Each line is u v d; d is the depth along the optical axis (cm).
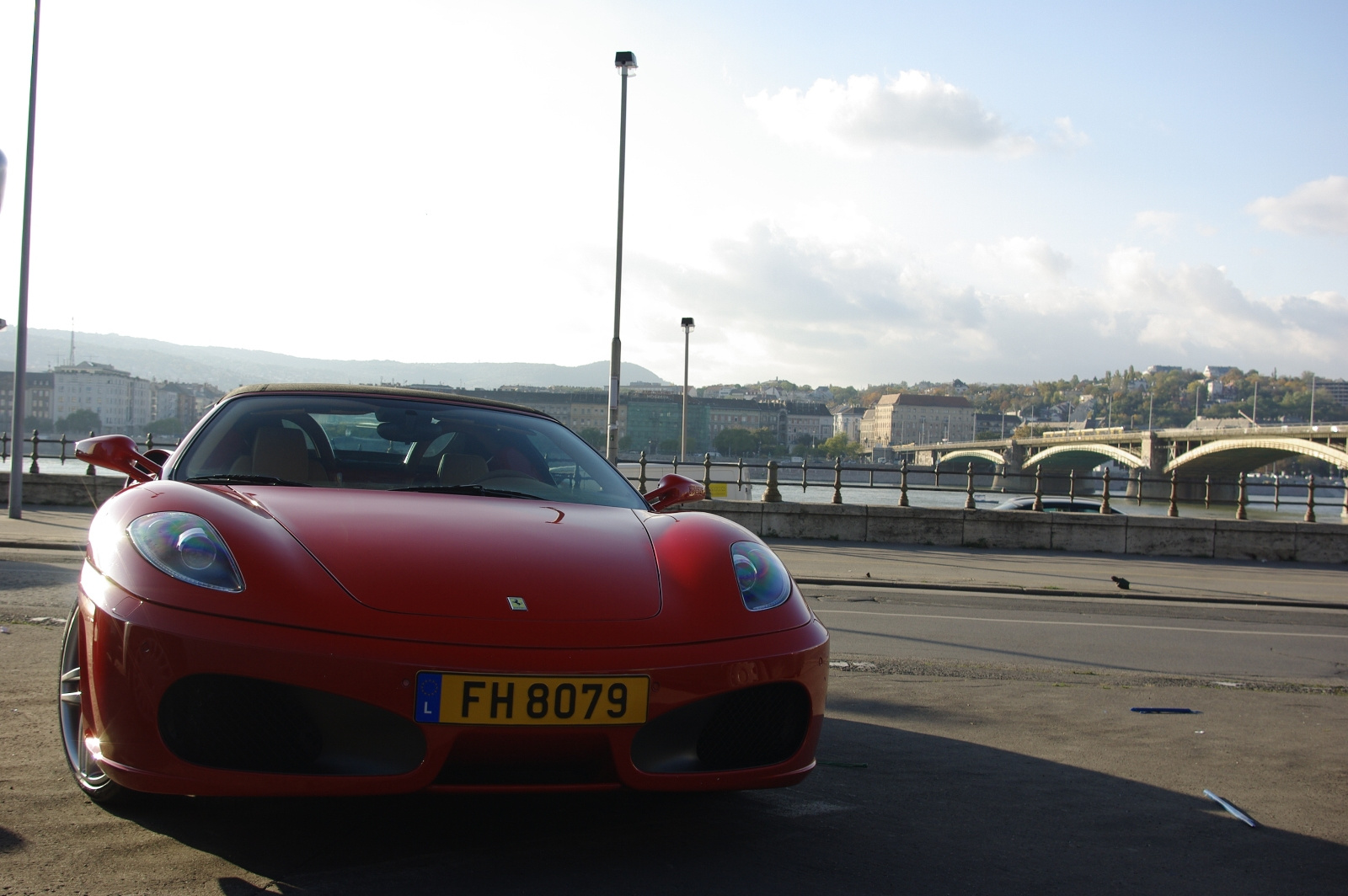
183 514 237
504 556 245
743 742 241
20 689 372
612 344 1833
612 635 227
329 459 312
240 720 212
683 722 231
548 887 221
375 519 256
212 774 206
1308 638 771
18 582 665
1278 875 257
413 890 215
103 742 215
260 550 228
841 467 1684
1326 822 305
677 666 227
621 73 1833
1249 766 368
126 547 229
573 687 216
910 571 1147
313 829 249
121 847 230
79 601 233
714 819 275
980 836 276
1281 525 1633
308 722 211
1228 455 8556
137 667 209
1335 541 1639
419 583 227
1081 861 260
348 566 229
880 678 504
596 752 221
